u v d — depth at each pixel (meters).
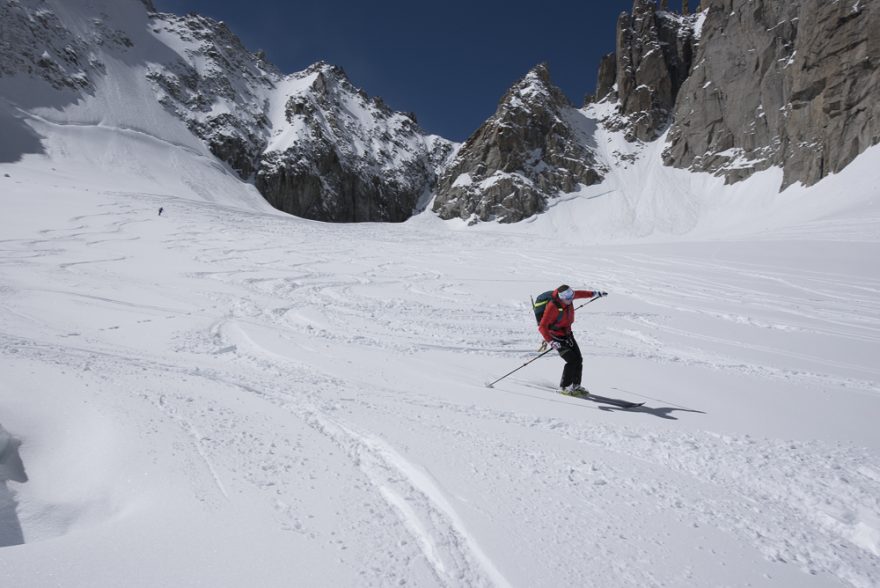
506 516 2.95
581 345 9.13
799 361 8.08
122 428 3.76
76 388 4.55
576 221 77.81
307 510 2.89
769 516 3.14
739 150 71.56
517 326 10.82
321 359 7.15
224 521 2.70
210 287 14.10
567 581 2.39
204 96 101.44
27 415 3.91
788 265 20.52
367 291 15.02
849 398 5.88
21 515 2.73
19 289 11.52
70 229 26.42
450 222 87.62
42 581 2.08
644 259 24.34
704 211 67.44
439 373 6.70
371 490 3.21
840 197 45.00
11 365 5.14
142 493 2.99
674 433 4.55
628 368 7.35
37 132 68.38
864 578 2.57
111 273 15.27
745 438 4.43
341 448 3.87
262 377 5.99
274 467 3.41
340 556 2.47
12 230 24.25
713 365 7.75
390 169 121.69
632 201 77.75
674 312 12.56
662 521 3.02
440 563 2.50
